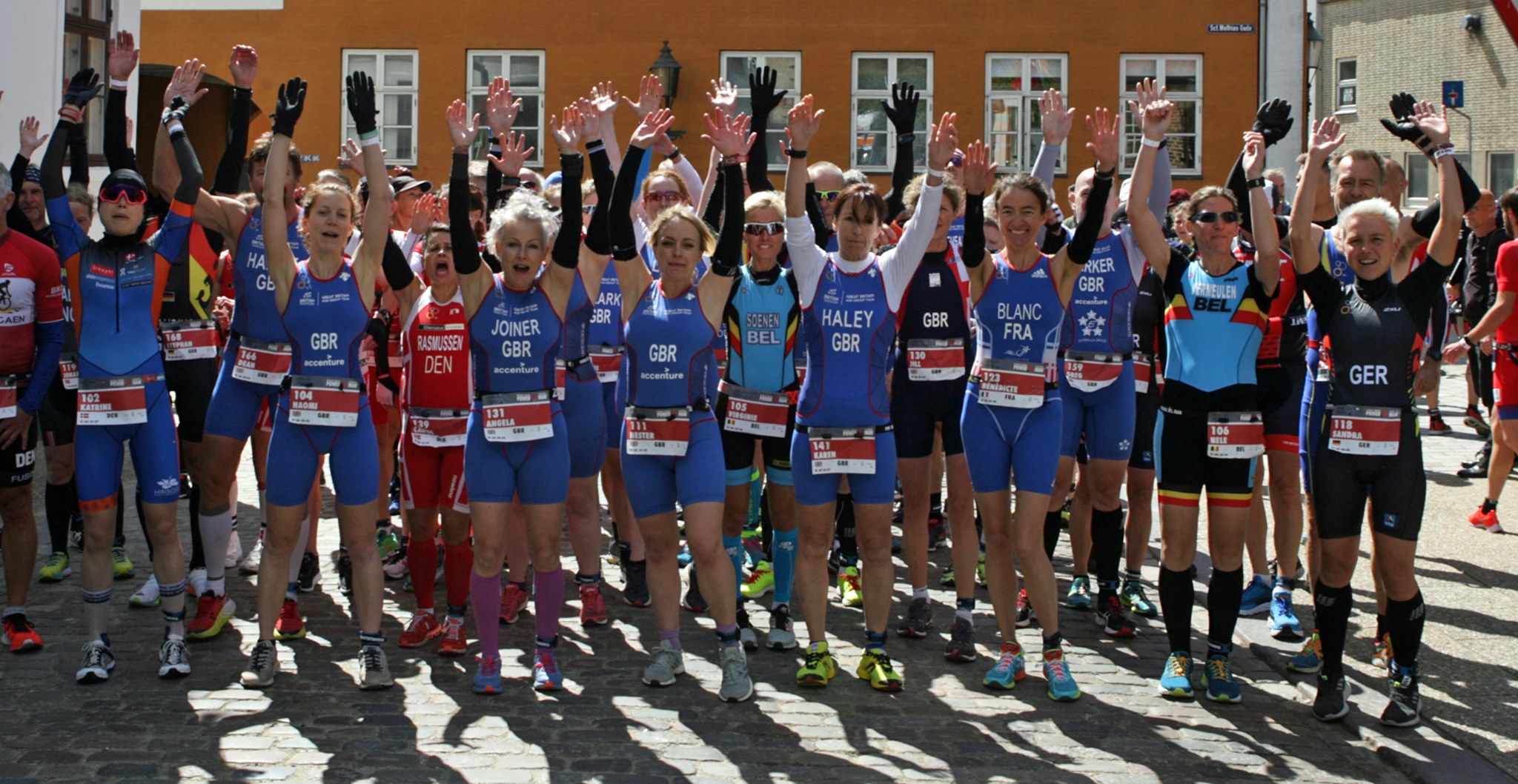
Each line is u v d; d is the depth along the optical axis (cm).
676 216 500
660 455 504
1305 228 496
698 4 1956
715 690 522
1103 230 586
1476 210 942
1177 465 519
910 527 589
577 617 623
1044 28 1950
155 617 603
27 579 558
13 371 542
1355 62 3344
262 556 520
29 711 484
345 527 516
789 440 571
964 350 570
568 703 505
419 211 663
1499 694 521
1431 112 496
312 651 562
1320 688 502
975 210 516
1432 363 639
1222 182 1961
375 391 691
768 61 1967
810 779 437
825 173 675
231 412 556
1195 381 512
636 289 515
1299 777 446
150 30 1970
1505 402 759
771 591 669
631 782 432
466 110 496
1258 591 640
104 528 521
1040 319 514
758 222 541
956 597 586
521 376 497
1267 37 1934
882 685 522
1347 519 491
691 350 501
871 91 1966
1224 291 510
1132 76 1955
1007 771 447
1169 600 526
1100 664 563
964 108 1962
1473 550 750
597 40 1964
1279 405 527
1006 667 530
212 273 605
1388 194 650
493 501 503
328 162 1978
